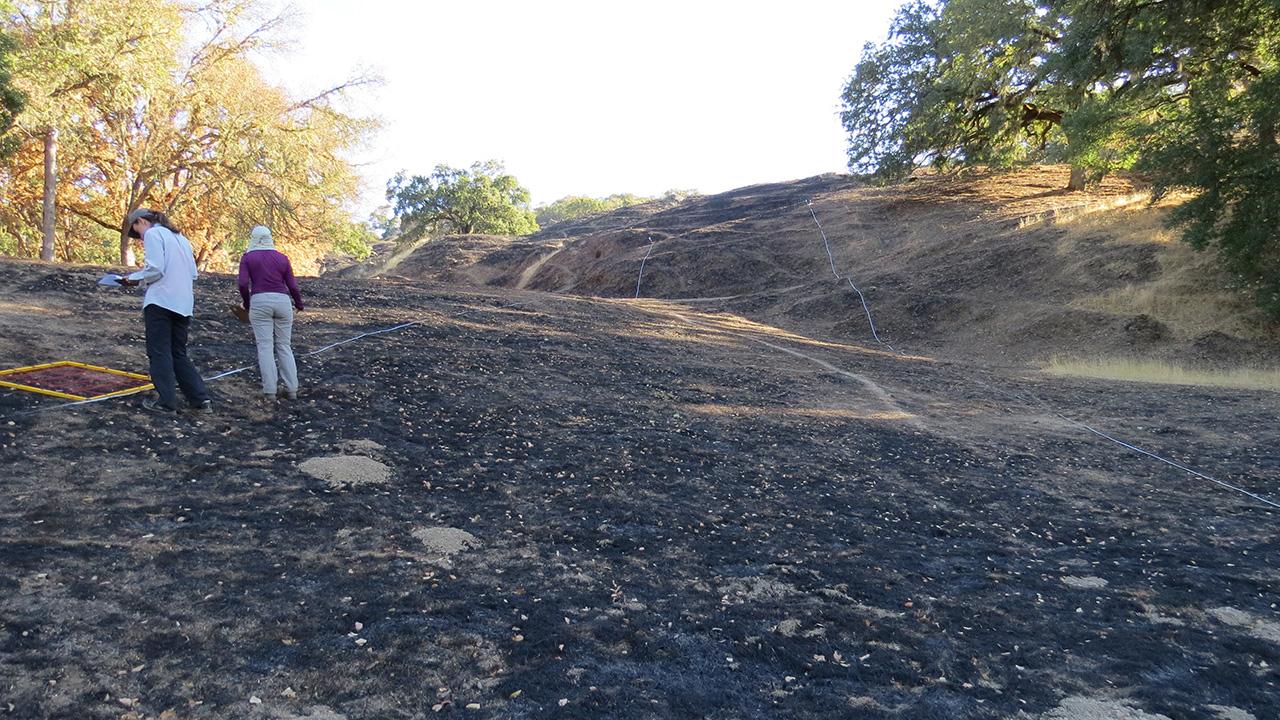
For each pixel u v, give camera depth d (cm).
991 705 321
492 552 435
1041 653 371
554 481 570
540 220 12475
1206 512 634
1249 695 339
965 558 501
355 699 284
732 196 5294
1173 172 1794
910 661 355
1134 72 2206
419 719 277
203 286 1175
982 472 732
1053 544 541
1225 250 1803
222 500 448
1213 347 1712
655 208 5978
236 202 2447
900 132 3453
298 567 383
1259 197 1681
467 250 5034
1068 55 2220
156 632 309
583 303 1925
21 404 535
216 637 312
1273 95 1623
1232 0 1891
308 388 706
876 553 496
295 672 296
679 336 1614
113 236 2889
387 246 8344
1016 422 1014
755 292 3002
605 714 291
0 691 258
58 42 1911
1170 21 1983
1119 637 393
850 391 1173
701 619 381
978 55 3064
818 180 5203
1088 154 2434
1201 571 492
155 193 2514
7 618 300
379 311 1224
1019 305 2181
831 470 688
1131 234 2328
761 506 568
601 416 788
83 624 306
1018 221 2748
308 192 2538
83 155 2334
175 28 2169
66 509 403
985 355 1984
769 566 456
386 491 504
